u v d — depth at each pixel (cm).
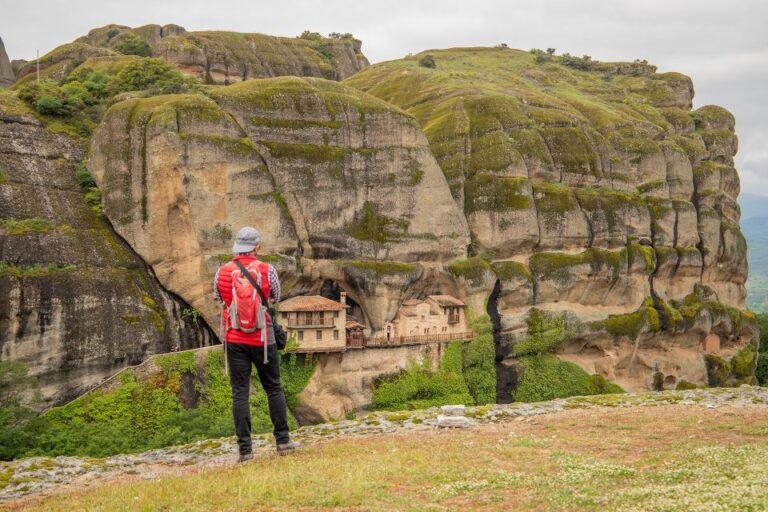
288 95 6144
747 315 9362
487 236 7056
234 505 1348
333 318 5888
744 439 1891
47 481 1936
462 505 1340
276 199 5812
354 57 13050
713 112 10500
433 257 6700
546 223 7231
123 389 4962
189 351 5284
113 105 5794
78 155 5962
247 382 1700
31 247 5050
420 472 1579
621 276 7562
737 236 9431
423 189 6650
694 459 1638
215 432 4747
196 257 5488
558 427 2203
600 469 1554
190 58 10062
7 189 5269
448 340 6594
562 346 7250
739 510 1203
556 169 7606
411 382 6288
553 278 7156
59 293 4950
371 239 6328
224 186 5575
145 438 4788
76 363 4931
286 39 12131
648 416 2341
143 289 5441
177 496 1424
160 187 5494
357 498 1379
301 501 1359
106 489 1594
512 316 6988
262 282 1659
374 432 2339
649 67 11600
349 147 6325
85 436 4497
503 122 7581
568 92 10106
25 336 4766
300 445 1911
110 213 5641
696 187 9244
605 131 8588
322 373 5972
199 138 5506
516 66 11294
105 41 12038
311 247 6038
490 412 2556
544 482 1465
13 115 5784
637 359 7738
